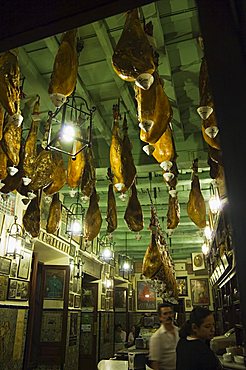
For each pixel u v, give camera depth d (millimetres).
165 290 5562
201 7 684
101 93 3637
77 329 7285
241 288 533
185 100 3725
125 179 2697
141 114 1871
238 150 583
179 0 2545
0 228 4305
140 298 12789
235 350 3730
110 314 10438
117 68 1646
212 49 654
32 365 5945
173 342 2977
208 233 6867
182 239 9766
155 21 2510
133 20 1703
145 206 7402
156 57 2041
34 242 5312
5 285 4355
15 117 2109
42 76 3344
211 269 8359
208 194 6352
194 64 3170
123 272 11609
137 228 3426
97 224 3545
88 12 908
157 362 2936
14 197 4691
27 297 4965
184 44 2955
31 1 970
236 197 564
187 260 12812
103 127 4023
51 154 2934
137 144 4461
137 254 11977
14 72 2102
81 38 2889
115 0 869
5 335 4262
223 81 629
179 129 4129
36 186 2887
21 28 973
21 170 2945
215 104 625
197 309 2488
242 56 628
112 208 3668
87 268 8430
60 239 6469
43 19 948
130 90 3461
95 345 8992
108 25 2678
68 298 6672
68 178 3158
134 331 9242
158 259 4359
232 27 649
